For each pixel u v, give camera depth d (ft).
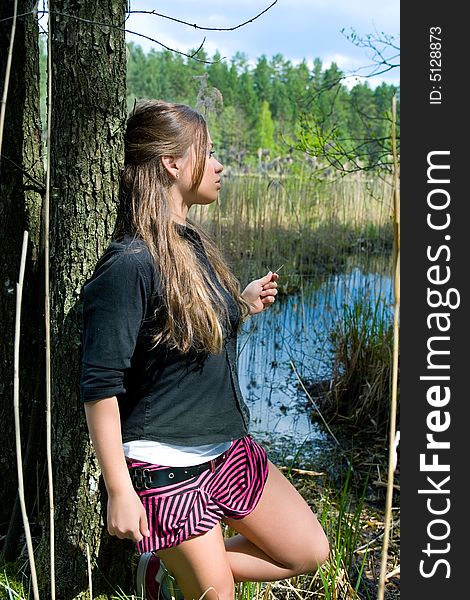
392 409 3.58
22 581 6.45
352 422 11.99
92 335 4.74
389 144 12.95
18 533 6.86
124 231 5.30
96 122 5.76
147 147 5.25
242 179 23.36
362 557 7.87
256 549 5.95
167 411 5.10
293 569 5.87
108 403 4.75
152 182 5.25
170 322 4.93
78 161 5.80
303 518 5.81
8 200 7.09
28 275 7.29
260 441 11.28
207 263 5.56
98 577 6.24
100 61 5.69
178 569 5.36
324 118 13.34
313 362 15.02
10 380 7.36
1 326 7.25
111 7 5.71
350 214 24.40
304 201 23.18
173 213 5.43
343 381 12.50
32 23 7.01
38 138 7.28
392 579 7.55
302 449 11.00
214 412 5.27
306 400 13.14
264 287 6.42
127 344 4.73
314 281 20.31
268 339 16.42
